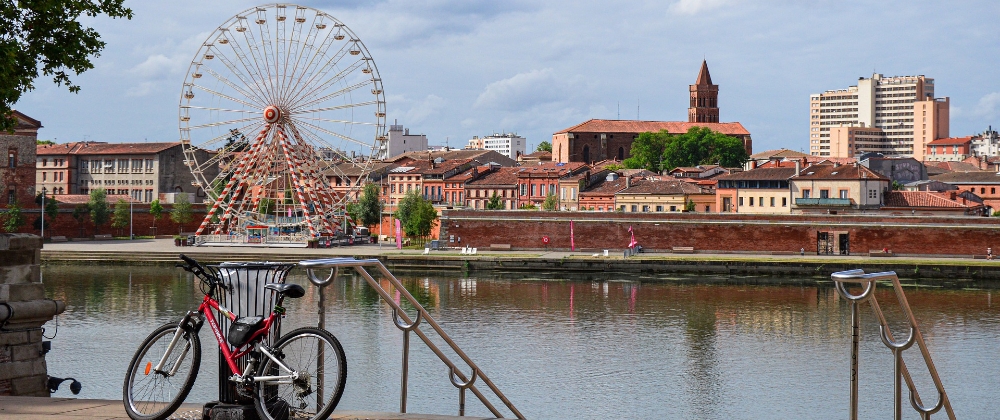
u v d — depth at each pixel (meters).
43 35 33.72
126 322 76.50
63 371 57.16
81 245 147.12
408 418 15.11
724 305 89.69
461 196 199.00
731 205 169.25
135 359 15.11
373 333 71.50
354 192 140.75
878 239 130.62
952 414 17.64
